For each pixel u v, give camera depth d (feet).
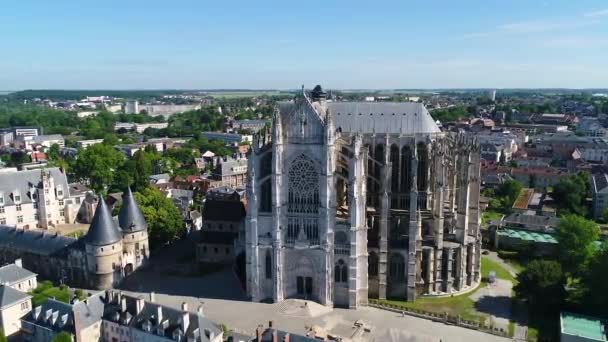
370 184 460.55
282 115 422.00
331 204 404.98
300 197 411.95
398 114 468.75
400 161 451.12
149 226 545.85
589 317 367.25
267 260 423.23
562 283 397.19
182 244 581.12
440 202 426.92
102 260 451.53
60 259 474.90
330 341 319.47
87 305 339.98
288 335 299.17
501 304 419.74
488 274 490.49
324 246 407.85
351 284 410.11
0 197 605.73
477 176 453.17
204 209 539.70
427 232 454.81
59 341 303.48
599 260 393.50
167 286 458.09
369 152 459.32
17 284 408.26
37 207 646.74
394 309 408.26
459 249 438.40
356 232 403.34
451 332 370.73
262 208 422.00
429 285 435.12
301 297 423.23
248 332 365.61
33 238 503.61
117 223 491.31
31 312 351.67
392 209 456.04
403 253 424.46
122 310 338.13
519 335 364.79
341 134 456.04
